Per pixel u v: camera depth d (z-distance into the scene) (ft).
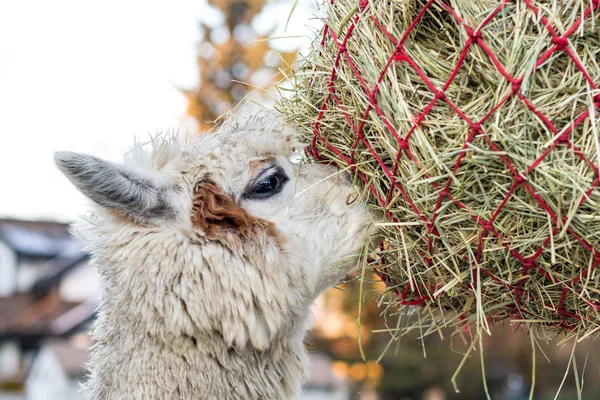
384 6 10.68
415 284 11.80
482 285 10.82
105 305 12.10
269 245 11.89
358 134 11.35
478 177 9.93
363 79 11.03
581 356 49.80
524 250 10.06
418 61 10.35
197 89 42.65
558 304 10.47
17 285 101.76
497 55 9.64
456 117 10.01
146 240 11.71
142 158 12.53
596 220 9.37
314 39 12.55
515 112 9.50
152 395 11.30
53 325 87.25
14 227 110.32
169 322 11.39
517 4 9.55
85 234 12.70
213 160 12.22
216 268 11.58
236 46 42.65
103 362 11.84
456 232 10.46
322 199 12.12
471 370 62.69
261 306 11.75
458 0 9.87
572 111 9.29
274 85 13.00
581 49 9.41
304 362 12.91
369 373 61.05
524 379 62.34
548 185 9.47
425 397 64.49
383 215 11.66
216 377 11.57
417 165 10.41
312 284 12.11
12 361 89.40
